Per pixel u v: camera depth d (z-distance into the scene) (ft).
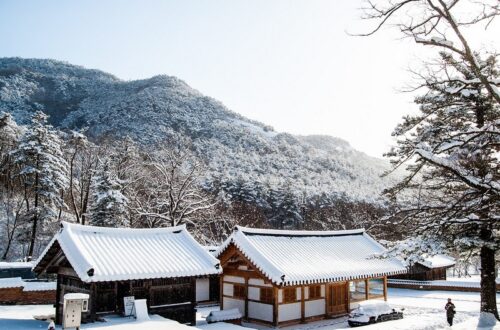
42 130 142.51
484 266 67.97
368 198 255.29
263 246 85.92
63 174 148.36
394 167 61.98
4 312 80.28
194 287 70.44
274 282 74.90
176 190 140.97
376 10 32.60
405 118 63.26
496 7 31.42
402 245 59.67
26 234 143.84
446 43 33.78
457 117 65.36
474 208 49.37
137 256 67.21
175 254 71.67
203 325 71.56
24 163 141.18
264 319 81.35
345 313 92.53
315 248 95.09
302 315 83.56
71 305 49.65
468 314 90.58
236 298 88.12
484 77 33.71
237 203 210.59
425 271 143.74
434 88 39.19
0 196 171.63
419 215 61.62
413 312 96.32
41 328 57.52
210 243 157.89
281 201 233.96
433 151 47.34
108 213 136.15
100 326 54.70
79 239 65.31
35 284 95.76
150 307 65.05
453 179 59.67
